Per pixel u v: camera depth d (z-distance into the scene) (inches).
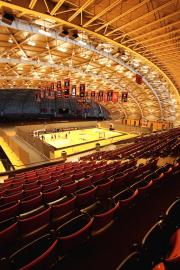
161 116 1636.3
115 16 484.4
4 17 415.2
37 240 130.8
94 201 233.8
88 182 286.2
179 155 409.7
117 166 362.3
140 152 472.7
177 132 842.8
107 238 159.8
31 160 614.5
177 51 641.0
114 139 1165.1
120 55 874.1
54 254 127.9
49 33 603.2
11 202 227.6
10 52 788.6
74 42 689.0
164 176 247.9
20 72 1139.3
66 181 309.9
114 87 1533.0
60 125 1475.1
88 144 1024.2
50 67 1010.1
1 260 121.3
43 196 234.4
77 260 136.9
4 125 1615.4
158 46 629.9
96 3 440.8
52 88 1142.3
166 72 938.1
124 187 272.8
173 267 90.4
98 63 1001.5
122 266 87.4
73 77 1299.2
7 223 183.8
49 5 429.4
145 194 219.8
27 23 552.1
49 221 189.9
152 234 117.0
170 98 1405.0
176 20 494.0
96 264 135.3
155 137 784.9
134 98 1601.9
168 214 137.3
